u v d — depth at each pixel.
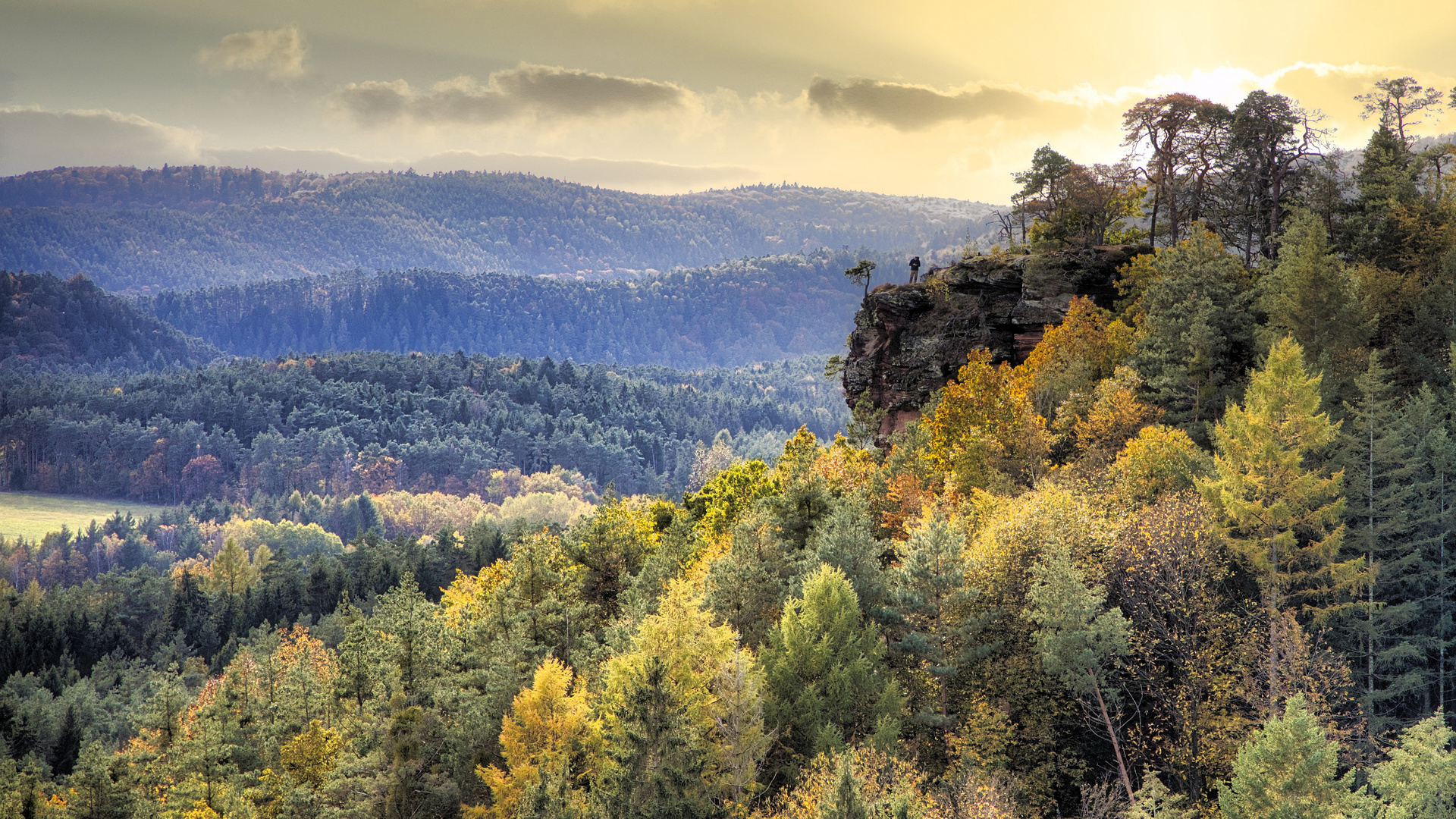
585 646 52.69
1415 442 51.09
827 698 40.62
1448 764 33.75
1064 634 39.38
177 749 65.06
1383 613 44.44
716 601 48.44
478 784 47.81
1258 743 32.88
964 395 68.00
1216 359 67.25
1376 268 71.19
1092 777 41.72
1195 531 43.03
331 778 49.38
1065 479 55.41
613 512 67.06
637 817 36.50
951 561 44.09
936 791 36.38
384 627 66.19
